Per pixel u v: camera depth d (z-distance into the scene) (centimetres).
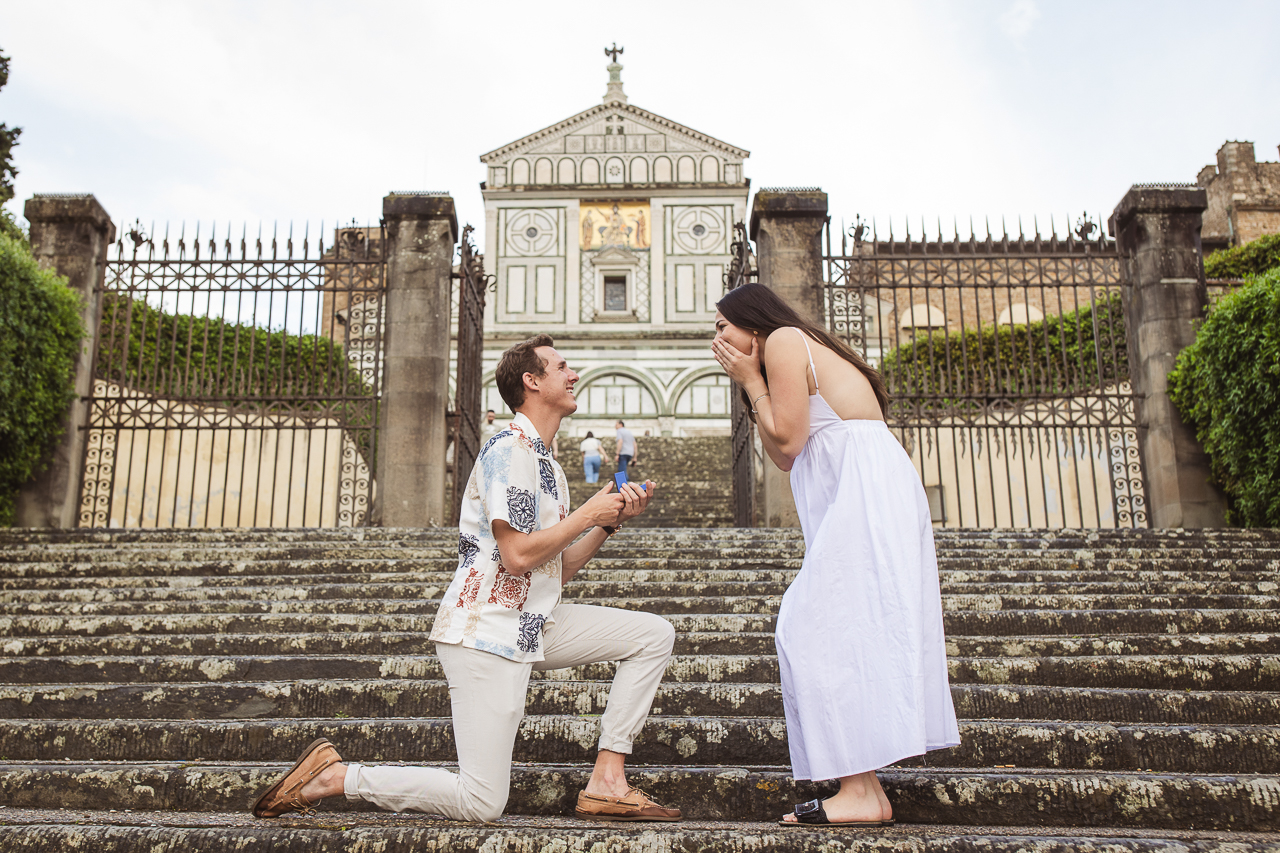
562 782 305
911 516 265
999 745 336
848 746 251
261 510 1305
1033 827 286
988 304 2388
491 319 2944
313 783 261
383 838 251
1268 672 408
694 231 3014
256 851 252
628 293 2980
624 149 3084
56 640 464
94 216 955
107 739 350
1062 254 977
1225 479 891
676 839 248
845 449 272
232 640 464
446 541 732
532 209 3038
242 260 959
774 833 250
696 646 454
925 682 253
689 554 670
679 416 2823
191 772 312
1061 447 1312
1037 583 575
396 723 350
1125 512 939
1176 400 920
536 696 380
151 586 597
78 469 905
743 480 1063
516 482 258
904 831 256
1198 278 951
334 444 1338
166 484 1219
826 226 988
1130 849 241
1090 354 1345
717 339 298
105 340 999
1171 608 527
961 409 935
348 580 608
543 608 262
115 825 262
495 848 248
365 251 1005
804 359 278
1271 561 630
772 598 528
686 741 343
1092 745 334
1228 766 328
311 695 386
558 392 282
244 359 1286
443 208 996
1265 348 791
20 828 258
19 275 823
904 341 2350
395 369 959
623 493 270
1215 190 2305
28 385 847
